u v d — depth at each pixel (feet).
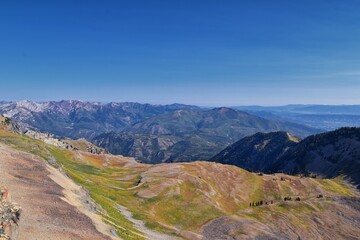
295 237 482.69
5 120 555.69
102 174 549.13
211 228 409.49
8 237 116.57
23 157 285.23
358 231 539.29
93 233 172.14
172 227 371.76
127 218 328.29
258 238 408.26
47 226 159.12
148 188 471.62
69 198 218.59
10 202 135.44
